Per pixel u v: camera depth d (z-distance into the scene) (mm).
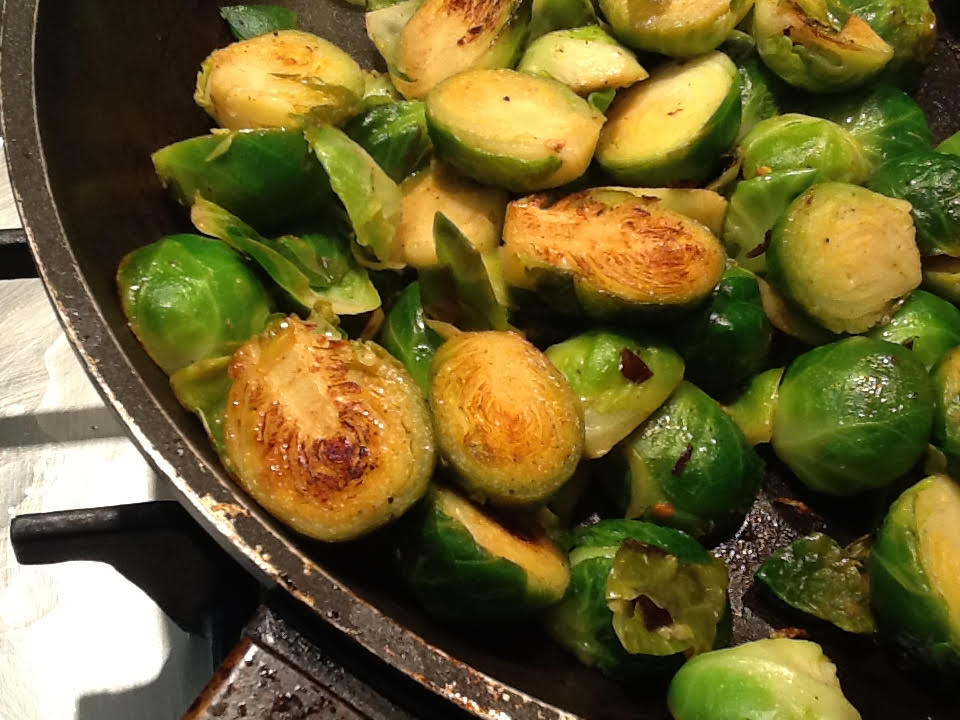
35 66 196
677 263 220
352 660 173
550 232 225
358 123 241
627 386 214
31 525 202
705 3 242
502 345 209
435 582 191
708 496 217
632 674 201
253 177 222
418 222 234
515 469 200
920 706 208
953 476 219
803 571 215
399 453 191
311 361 198
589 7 259
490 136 226
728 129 242
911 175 236
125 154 219
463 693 167
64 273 183
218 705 170
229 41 263
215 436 194
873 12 263
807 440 222
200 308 203
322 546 190
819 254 226
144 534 204
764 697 188
